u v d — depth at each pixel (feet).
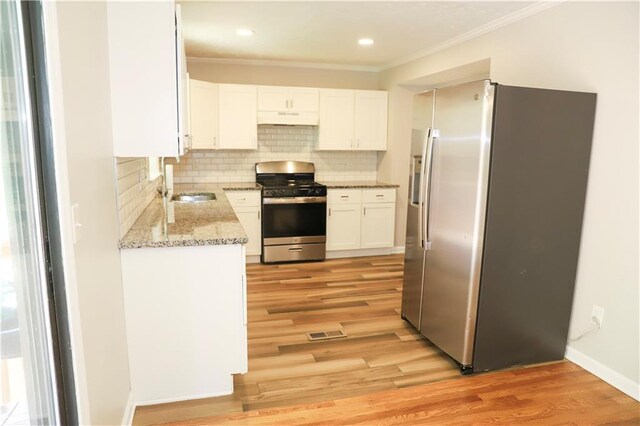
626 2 7.84
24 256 3.66
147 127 6.84
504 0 9.47
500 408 7.40
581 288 8.87
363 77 18.24
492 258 8.21
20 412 3.64
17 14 3.54
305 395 7.69
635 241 7.79
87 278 4.85
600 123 8.39
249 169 17.53
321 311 11.64
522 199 8.21
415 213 10.15
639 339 7.73
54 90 3.95
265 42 13.64
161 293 7.04
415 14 10.56
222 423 6.86
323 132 17.11
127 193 7.73
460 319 8.52
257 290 13.28
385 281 14.30
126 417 6.63
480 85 7.75
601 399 7.72
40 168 3.89
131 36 6.64
